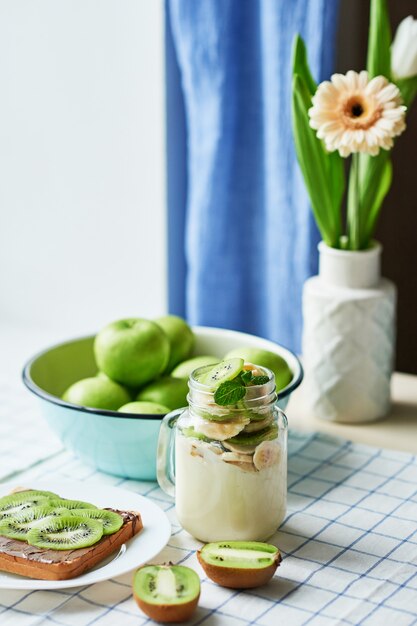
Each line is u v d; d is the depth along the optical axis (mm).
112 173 1994
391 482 1283
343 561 1146
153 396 1316
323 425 1428
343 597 1094
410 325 1747
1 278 2143
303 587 1108
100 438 1255
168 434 1193
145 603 1053
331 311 1400
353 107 1304
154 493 1271
